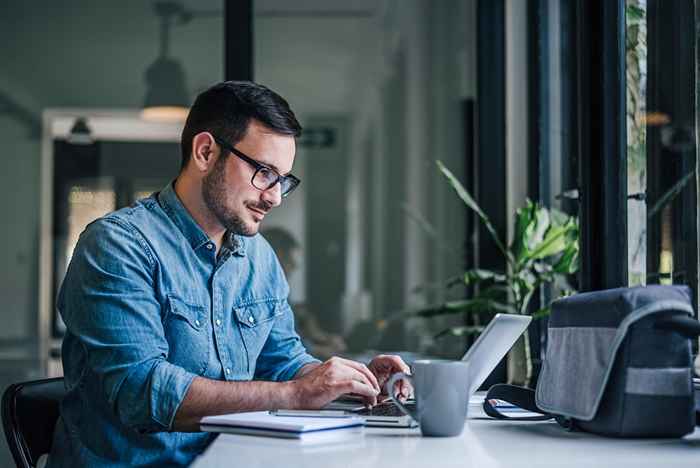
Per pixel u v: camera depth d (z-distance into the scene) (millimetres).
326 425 1337
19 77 3830
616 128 2098
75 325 1668
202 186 1775
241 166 1751
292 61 3865
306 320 3895
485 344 1489
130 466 1703
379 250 3893
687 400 1301
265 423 1321
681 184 1951
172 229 1780
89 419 1718
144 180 3838
